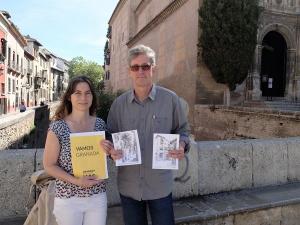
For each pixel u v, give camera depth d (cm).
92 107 327
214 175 538
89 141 299
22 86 5531
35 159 434
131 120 327
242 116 1562
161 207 330
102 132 303
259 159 573
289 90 2208
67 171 298
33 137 2633
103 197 307
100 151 301
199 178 527
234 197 523
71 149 296
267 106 1889
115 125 338
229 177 549
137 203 337
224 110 1719
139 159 315
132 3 4547
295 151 606
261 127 1420
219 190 542
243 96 2070
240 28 1805
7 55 4309
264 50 2267
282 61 2273
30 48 6406
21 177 430
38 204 314
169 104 331
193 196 521
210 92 2031
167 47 2695
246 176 562
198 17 1994
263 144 577
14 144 1916
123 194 338
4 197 427
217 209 475
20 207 431
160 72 2889
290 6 2175
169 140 318
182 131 339
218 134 1772
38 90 6994
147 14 3831
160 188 329
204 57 1902
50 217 301
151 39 3241
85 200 297
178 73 2397
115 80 5809
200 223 454
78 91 305
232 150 550
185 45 2255
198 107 1981
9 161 427
